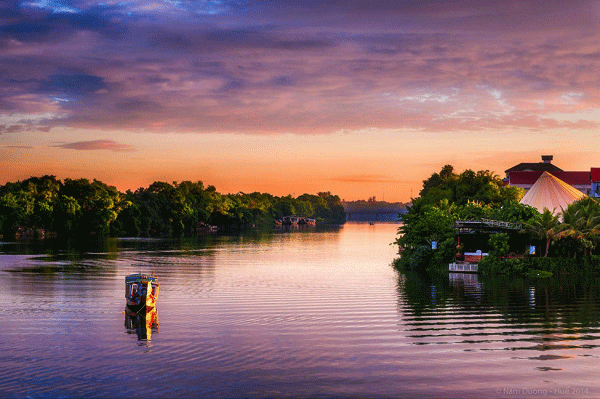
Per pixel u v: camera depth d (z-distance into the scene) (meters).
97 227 198.25
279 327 48.69
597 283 76.31
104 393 33.19
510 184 173.12
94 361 38.81
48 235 190.50
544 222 87.50
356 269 95.38
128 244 156.62
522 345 43.44
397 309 57.16
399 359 39.69
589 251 91.06
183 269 94.00
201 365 38.12
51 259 109.50
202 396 32.94
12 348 41.75
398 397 33.00
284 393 33.44
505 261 85.56
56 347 42.06
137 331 46.97
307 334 46.28
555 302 61.31
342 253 132.00
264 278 82.12
